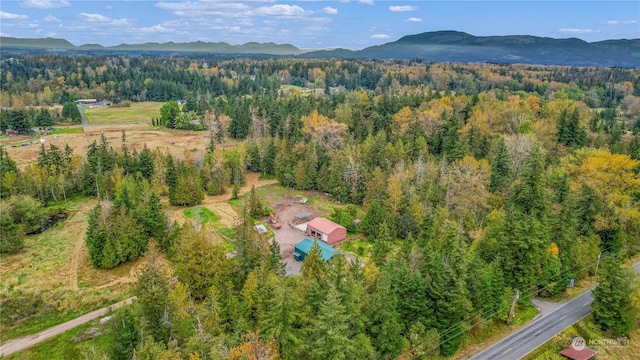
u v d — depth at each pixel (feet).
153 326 140.67
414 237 248.73
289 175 343.46
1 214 237.66
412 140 333.21
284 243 250.16
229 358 121.39
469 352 159.43
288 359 131.23
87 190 319.47
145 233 233.55
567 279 194.59
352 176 309.83
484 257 189.06
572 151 302.86
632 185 223.10
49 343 166.40
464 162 271.69
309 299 143.54
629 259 220.43
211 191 328.29
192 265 174.29
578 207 219.41
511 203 218.59
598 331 170.60
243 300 161.38
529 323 175.42
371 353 133.39
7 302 186.50
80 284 204.64
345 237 256.11
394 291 154.81
